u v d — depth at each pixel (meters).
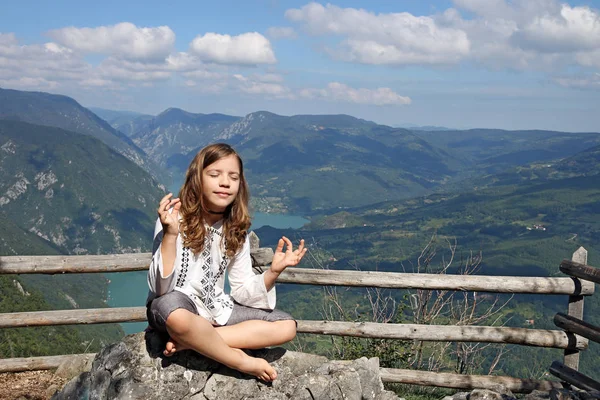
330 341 5.13
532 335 4.23
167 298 2.26
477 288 4.21
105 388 2.42
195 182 2.39
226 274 2.61
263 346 2.52
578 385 4.10
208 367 2.50
